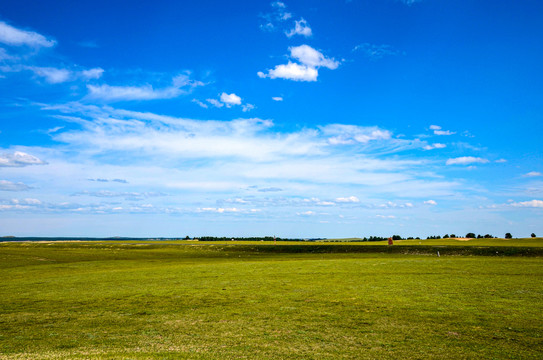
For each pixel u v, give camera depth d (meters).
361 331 19.08
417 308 23.67
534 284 31.33
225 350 16.06
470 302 24.95
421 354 15.48
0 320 22.56
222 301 27.62
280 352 15.79
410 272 41.75
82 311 24.94
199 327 20.42
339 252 98.75
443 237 168.12
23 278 44.34
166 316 23.22
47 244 155.75
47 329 20.34
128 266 60.78
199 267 53.84
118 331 19.78
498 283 32.25
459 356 15.21
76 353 15.15
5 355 14.93
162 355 14.98
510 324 19.66
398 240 160.88
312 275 41.41
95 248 121.38
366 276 39.31
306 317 22.22
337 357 15.12
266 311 24.05
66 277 44.06
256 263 59.00
